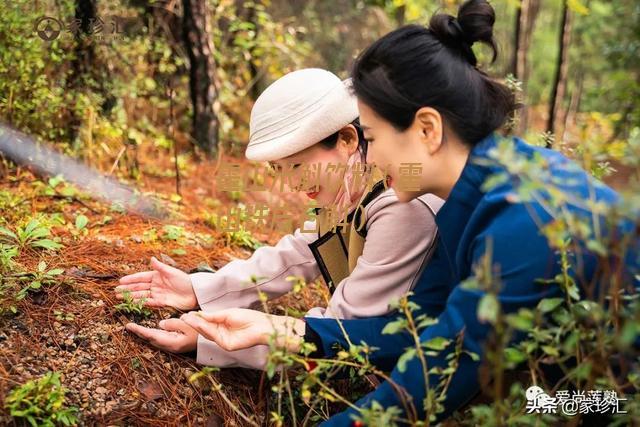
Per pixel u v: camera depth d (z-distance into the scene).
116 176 3.41
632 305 1.38
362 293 1.84
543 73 11.62
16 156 3.07
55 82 3.36
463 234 1.56
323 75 1.93
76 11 3.43
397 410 1.46
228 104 5.29
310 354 1.79
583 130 1.52
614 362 1.52
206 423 1.90
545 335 1.38
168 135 4.23
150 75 4.32
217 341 1.81
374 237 1.84
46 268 2.21
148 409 1.86
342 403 2.07
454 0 6.22
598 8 9.71
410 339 1.76
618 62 8.34
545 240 1.44
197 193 3.57
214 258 2.64
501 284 1.44
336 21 6.53
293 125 1.87
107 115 3.63
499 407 1.35
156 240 2.67
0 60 2.96
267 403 2.02
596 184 1.54
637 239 1.38
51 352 1.89
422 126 1.57
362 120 1.63
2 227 2.25
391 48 1.57
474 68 1.63
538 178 1.27
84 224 2.54
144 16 4.29
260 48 5.37
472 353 1.44
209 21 4.30
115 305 2.10
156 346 2.00
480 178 1.56
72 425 1.71
